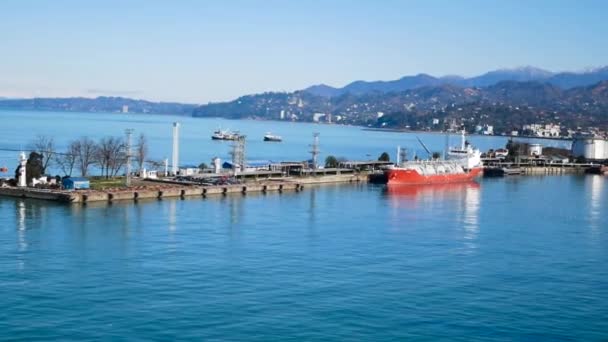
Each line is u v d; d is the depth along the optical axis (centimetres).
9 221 12812
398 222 14162
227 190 18212
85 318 7475
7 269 9356
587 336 7369
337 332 7250
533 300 8575
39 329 7125
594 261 10800
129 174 17750
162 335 7031
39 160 17788
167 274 9288
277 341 6950
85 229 12212
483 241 12250
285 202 16888
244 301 8181
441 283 9238
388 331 7325
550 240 12494
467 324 7619
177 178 19538
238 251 10794
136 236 11731
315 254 10756
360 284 9056
